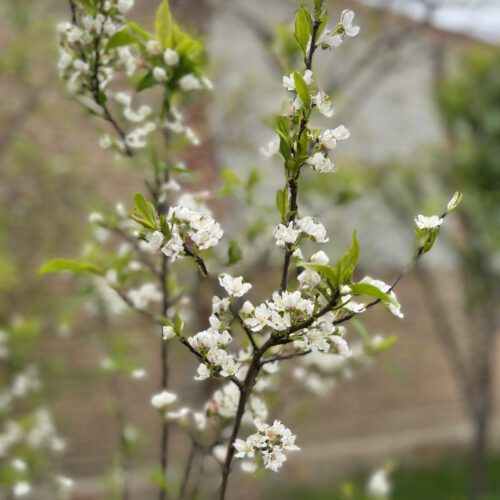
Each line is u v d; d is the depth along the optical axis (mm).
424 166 7602
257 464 1757
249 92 6250
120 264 2148
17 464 2764
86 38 1829
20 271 5602
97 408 6871
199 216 1358
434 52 7945
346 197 3672
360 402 9109
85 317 6289
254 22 5891
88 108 1999
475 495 6910
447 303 9703
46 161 5883
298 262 1274
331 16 6676
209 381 5086
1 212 5492
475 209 6840
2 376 4789
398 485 8180
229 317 1359
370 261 8328
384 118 9508
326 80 6398
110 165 6887
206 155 5250
